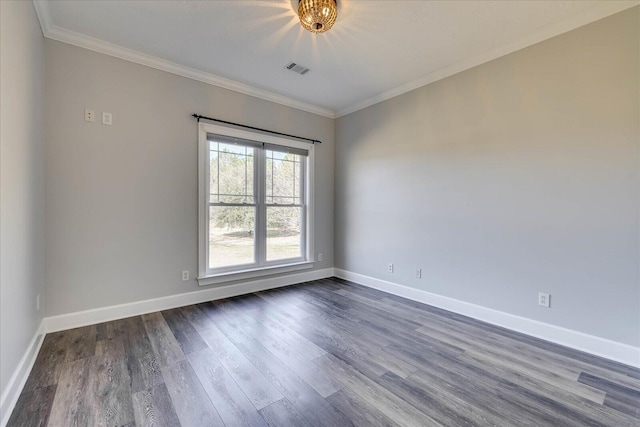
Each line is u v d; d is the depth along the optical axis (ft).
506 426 4.87
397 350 7.47
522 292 8.63
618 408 5.34
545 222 8.18
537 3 7.00
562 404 5.45
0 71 4.76
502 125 9.00
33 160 6.89
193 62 10.03
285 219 13.73
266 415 5.07
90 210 8.78
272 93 12.59
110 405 5.26
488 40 8.59
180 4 7.15
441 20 7.68
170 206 10.22
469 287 9.86
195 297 10.85
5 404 4.86
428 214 11.08
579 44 7.54
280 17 7.65
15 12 5.54
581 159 7.55
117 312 9.24
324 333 8.43
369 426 4.83
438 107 10.71
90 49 8.71
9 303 5.17
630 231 6.90
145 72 9.68
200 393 5.64
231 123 11.58
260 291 12.55
